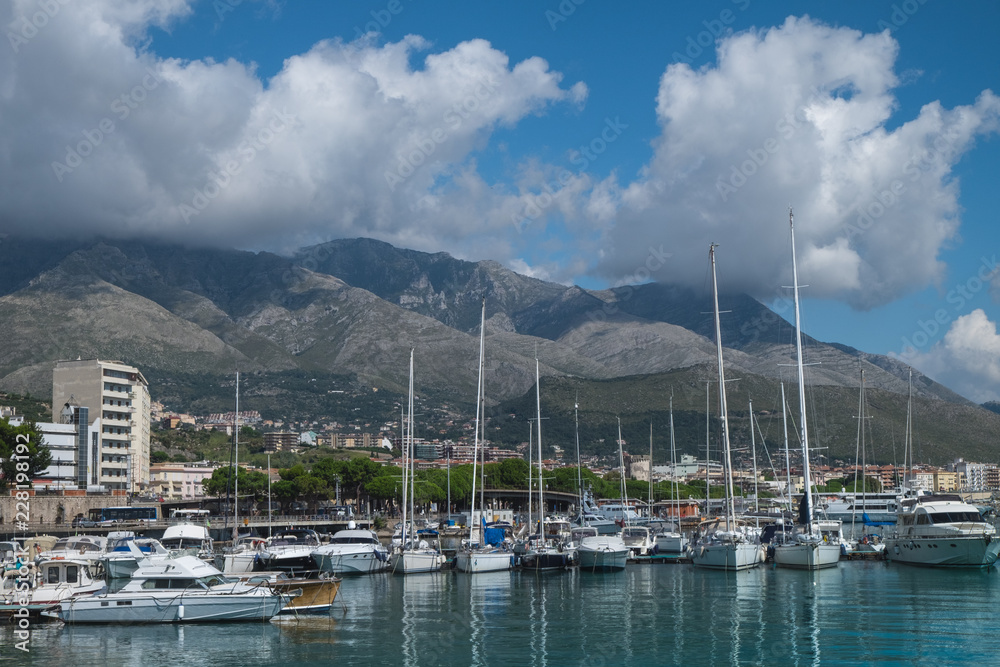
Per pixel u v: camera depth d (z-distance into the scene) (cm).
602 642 5750
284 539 11494
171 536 11438
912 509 10156
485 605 7419
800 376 10300
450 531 15938
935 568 9588
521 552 11025
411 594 8181
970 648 5412
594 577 9519
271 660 5325
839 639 5725
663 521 16938
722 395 10638
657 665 5097
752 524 15725
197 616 6438
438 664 5169
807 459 10119
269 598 6581
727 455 10462
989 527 9631
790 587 8281
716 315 10831
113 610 6381
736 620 6481
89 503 18250
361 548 10069
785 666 5031
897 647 5466
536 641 5809
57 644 5822
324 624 6481
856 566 9981
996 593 7675
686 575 9525
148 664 5262
